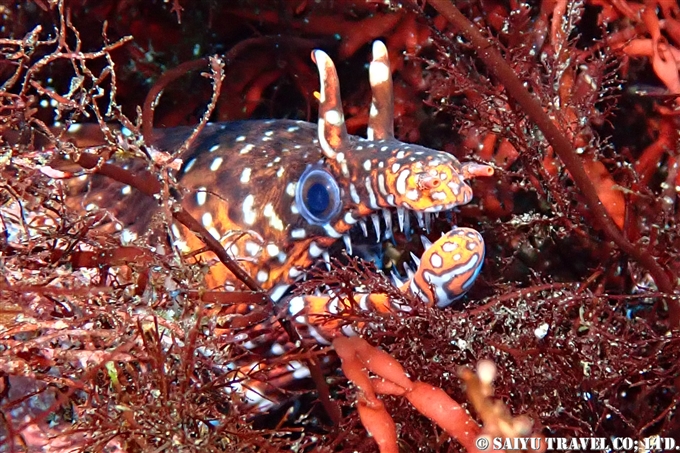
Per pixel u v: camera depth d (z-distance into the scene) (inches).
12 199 16.2
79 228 16.2
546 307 16.4
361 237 16.8
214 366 15.7
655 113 18.0
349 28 18.8
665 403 16.8
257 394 16.2
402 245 17.1
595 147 17.6
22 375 15.1
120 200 17.1
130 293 15.6
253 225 16.5
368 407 14.8
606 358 16.2
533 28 18.0
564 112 17.4
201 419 15.0
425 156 15.9
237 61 19.5
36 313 15.0
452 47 17.5
